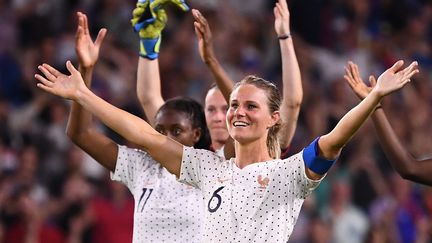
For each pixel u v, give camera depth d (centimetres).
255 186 1834
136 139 1861
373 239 4100
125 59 4422
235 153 1986
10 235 3547
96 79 4241
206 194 1869
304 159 1814
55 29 4497
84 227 3612
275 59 4825
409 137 4747
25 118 4003
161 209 2059
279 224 1819
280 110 1898
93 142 2056
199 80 4506
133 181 2100
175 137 2116
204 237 1847
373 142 4409
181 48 4569
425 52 5350
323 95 4688
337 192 4047
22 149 3856
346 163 4269
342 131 1762
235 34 4766
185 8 2119
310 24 5056
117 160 2088
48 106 4038
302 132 4422
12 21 4459
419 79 5081
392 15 5388
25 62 4322
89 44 1955
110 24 4562
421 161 2123
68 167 3756
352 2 5269
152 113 2225
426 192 4353
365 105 1752
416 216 4259
